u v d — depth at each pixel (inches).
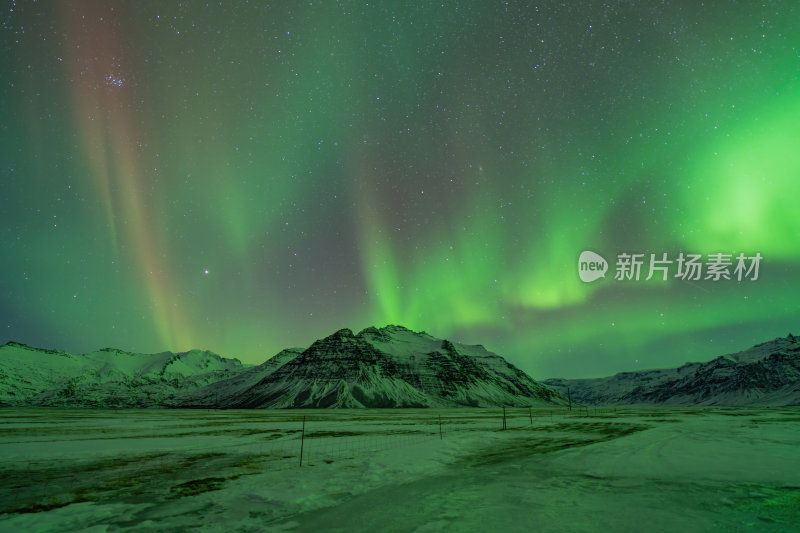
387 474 615.8
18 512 425.7
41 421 2659.9
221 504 438.3
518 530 329.1
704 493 463.8
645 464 690.2
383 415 4389.8
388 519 368.5
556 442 1125.1
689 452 842.8
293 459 817.5
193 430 1775.3
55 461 812.0
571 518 362.3
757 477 566.3
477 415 4060.0
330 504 432.5
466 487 513.3
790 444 986.7
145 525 368.2
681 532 321.4
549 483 535.8
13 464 773.3
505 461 752.3
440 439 1192.2
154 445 1111.6
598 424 2091.5
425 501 438.0
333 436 1419.8
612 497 446.3
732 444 991.0
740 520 353.4
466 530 331.0
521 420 2662.4
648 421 2384.4
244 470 681.0
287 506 425.4
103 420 2883.9
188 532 345.4
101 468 715.4
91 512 414.3
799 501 423.2
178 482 577.6
